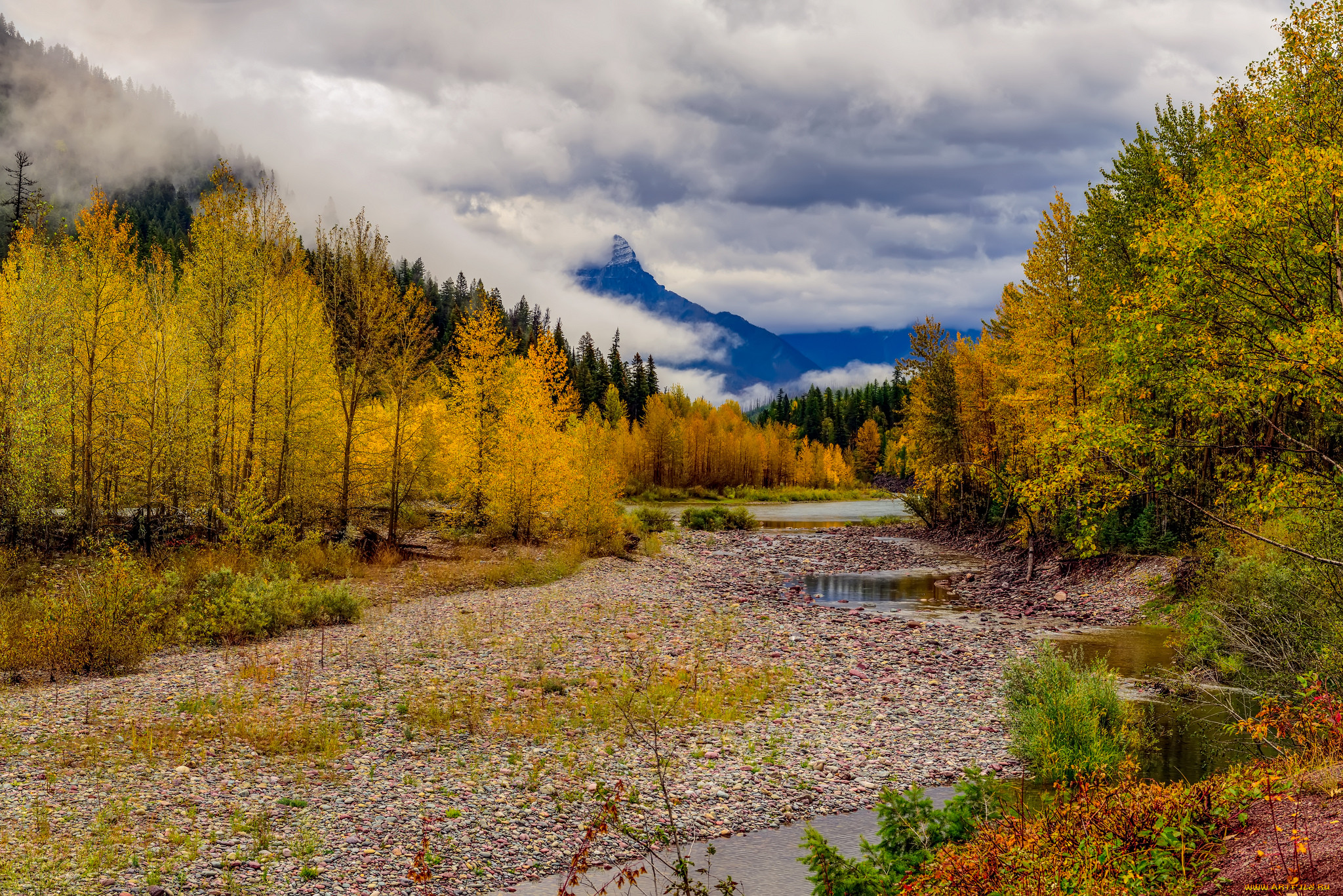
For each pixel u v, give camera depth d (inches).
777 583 1269.7
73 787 376.2
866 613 1002.1
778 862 344.2
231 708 512.4
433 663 650.8
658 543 1637.6
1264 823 232.5
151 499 1065.5
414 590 1001.5
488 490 1396.4
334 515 1255.5
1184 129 961.5
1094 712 461.1
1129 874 199.8
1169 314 487.2
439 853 338.0
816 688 642.8
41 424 1017.5
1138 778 410.3
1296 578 538.0
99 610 632.4
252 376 1124.5
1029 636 847.1
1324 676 471.2
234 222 1117.1
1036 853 212.1
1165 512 1063.0
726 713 561.9
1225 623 571.2
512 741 482.3
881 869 241.4
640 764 456.1
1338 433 536.7
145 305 1198.9
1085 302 1067.3
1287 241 445.7
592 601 990.4
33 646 604.4
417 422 1305.4
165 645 697.6
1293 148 437.4
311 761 430.6
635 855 349.4
